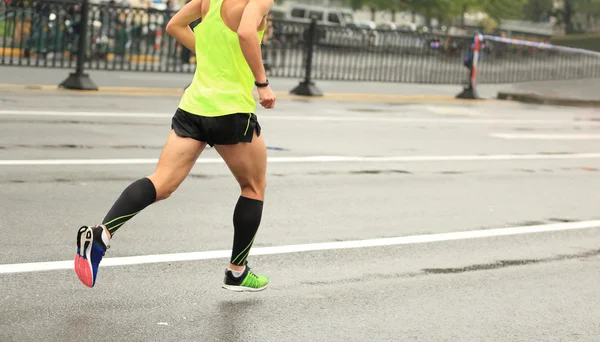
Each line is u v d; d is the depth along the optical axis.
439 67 59.06
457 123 36.59
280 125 31.27
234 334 11.73
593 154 30.69
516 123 38.53
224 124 12.03
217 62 12.05
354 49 48.38
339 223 17.97
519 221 19.47
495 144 31.28
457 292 14.19
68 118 28.31
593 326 13.11
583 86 60.75
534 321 13.12
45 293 12.55
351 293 13.73
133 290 13.02
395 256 15.94
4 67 42.72
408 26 138.62
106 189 19.19
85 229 11.41
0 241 14.75
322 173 23.06
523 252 16.92
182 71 42.66
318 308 12.96
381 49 49.81
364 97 44.16
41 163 21.25
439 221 18.83
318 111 36.34
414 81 52.34
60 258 14.12
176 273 13.95
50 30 38.88
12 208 16.92
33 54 41.19
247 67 12.08
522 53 65.12
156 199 12.00
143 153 23.48
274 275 14.33
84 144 24.11
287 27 43.41
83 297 12.55
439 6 139.25
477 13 145.50
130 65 41.06
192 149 12.13
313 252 15.76
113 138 25.42
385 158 26.22
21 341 10.83
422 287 14.30
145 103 33.75
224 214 17.81
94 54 45.22
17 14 37.94
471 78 49.41
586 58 71.62
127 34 46.91
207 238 15.98
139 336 11.36
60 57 41.81
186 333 11.60
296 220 17.91
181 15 12.62
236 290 12.98
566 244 17.77
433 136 31.92
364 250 16.14
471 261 16.02
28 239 15.02
